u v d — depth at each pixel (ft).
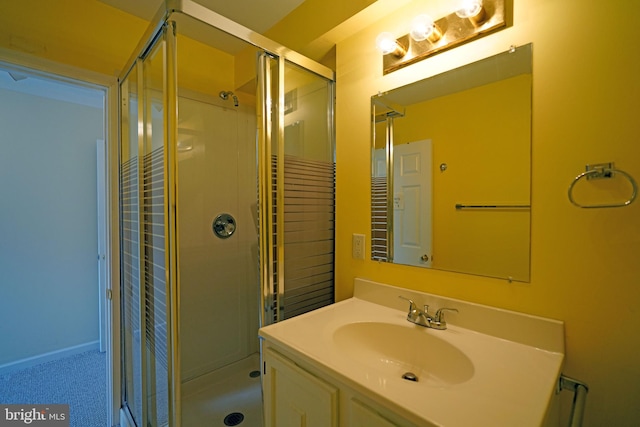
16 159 7.54
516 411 1.95
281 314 4.31
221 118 6.52
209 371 6.37
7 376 7.18
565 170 2.80
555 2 2.84
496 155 3.24
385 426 2.11
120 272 5.33
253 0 4.81
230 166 6.72
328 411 2.50
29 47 4.35
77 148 8.45
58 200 8.13
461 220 3.51
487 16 3.25
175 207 3.60
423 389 2.18
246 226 7.04
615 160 2.55
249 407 5.71
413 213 3.95
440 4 3.62
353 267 4.62
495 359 2.68
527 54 3.01
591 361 2.66
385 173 4.24
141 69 4.27
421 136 3.86
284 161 4.37
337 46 4.77
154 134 3.97
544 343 2.85
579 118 2.72
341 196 4.80
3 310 7.34
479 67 3.35
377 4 3.90
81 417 5.82
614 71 2.55
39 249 7.84
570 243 2.77
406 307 3.88
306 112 4.72
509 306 3.13
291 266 4.49
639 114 2.44
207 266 6.38
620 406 2.54
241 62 6.43
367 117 4.42
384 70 4.18
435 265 3.72
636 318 2.47
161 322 3.91
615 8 2.54
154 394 4.21
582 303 2.71
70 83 4.84
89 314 8.63
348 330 3.45
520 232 3.07
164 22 3.53
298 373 2.78
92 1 4.91
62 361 7.94
